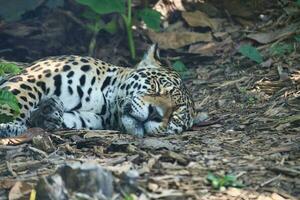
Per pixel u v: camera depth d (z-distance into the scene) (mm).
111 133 10945
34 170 8828
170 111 11164
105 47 17250
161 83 11539
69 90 11797
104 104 12000
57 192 7289
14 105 9820
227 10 17625
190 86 14680
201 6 18016
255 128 11125
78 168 7273
